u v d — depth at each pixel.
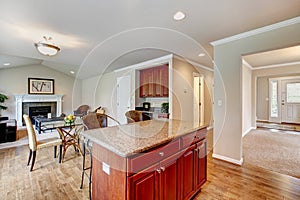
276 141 4.30
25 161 3.03
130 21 2.34
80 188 2.16
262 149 3.65
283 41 2.37
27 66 7.08
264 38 2.55
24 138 4.67
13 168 2.73
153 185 1.39
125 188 1.21
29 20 2.28
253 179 2.37
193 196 1.97
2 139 4.22
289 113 6.86
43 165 2.86
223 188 2.15
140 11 2.07
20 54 4.10
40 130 5.04
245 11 2.06
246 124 5.37
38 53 4.01
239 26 2.49
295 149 3.65
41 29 2.59
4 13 2.08
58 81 7.93
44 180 2.36
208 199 1.93
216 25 2.46
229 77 2.98
